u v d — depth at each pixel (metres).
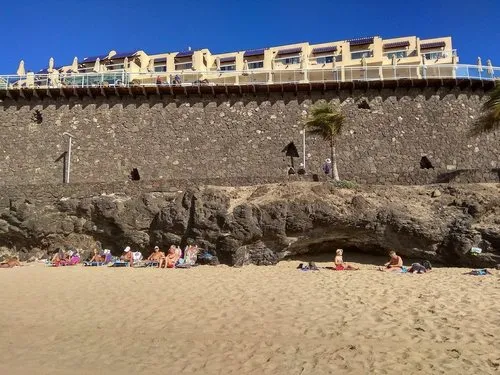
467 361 7.42
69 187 22.64
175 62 52.75
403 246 18.50
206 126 29.61
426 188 19.48
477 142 28.31
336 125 23.41
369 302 11.32
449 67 29.12
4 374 7.34
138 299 12.25
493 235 17.22
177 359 7.88
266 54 46.19
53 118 30.47
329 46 49.28
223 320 10.02
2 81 30.97
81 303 11.95
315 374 7.11
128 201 21.61
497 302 11.11
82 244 22.14
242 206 18.97
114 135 29.88
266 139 29.17
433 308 10.59
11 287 14.37
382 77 29.61
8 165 30.09
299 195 19.25
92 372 7.39
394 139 28.62
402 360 7.52
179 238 20.16
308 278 15.20
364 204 18.59
